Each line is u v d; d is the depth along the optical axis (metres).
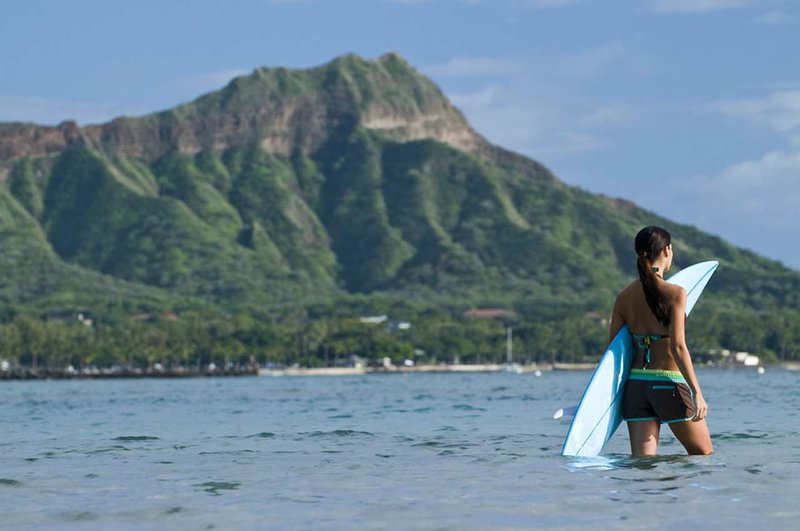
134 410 55.81
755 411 37.59
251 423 33.28
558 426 27.33
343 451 19.16
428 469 15.49
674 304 14.73
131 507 11.92
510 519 10.70
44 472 16.00
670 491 12.30
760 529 9.96
